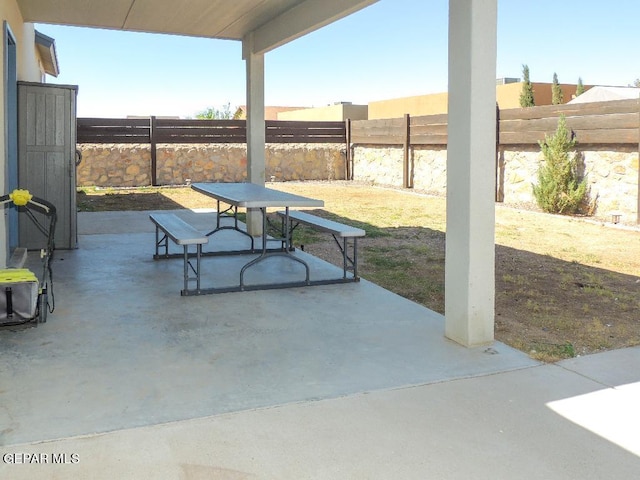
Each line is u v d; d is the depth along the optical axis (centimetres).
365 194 1327
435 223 920
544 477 219
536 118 1039
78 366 323
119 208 1091
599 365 334
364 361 336
